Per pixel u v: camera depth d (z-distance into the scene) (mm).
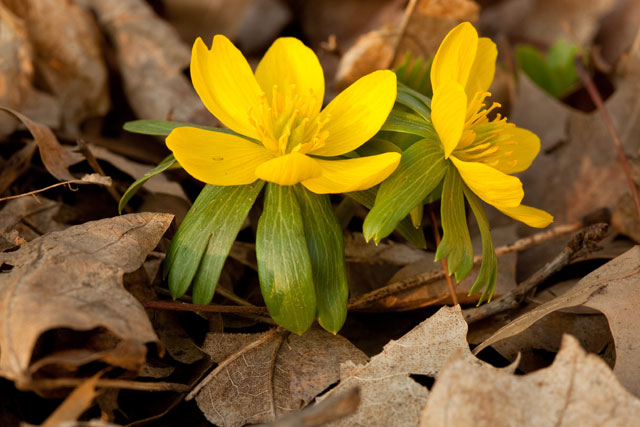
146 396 245
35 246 243
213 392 246
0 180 272
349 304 260
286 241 244
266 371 249
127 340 231
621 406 231
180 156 242
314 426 225
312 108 251
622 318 247
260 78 255
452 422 231
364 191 252
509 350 254
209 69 250
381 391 242
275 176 239
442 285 264
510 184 241
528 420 231
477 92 250
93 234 246
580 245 260
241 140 250
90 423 224
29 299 233
